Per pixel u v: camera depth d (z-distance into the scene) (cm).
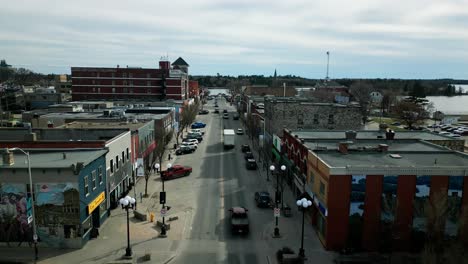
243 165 5841
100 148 3497
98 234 3136
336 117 5788
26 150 3456
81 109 7838
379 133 4950
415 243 2880
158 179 4972
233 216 3331
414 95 16475
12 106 12631
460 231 2598
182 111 9862
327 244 2897
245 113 11288
